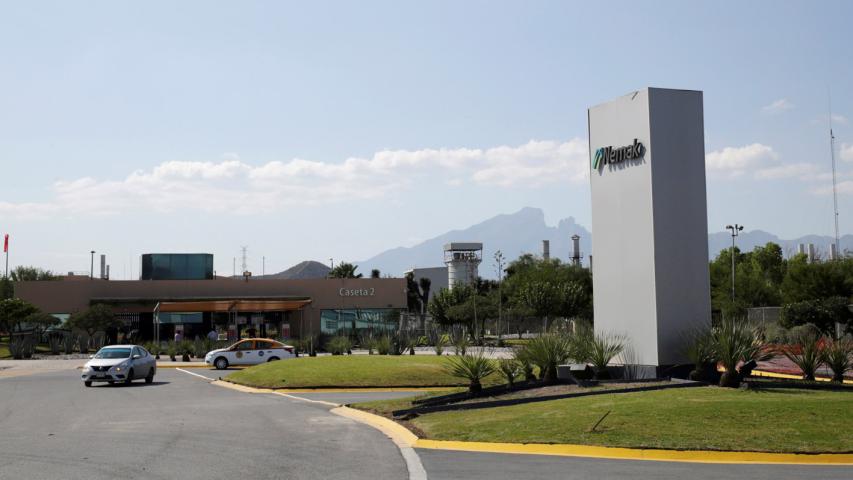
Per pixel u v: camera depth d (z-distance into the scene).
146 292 66.69
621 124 22.00
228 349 43.00
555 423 14.21
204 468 11.56
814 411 13.88
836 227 73.00
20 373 40.00
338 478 10.70
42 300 64.94
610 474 10.70
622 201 21.84
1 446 14.01
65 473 11.23
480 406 17.73
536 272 95.19
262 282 68.38
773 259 99.44
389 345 46.12
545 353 20.86
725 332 18.61
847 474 10.54
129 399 24.39
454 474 10.93
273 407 21.42
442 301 81.44
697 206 21.27
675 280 20.83
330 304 68.81
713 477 10.35
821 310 39.12
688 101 21.44
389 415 18.08
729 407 14.31
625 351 21.48
